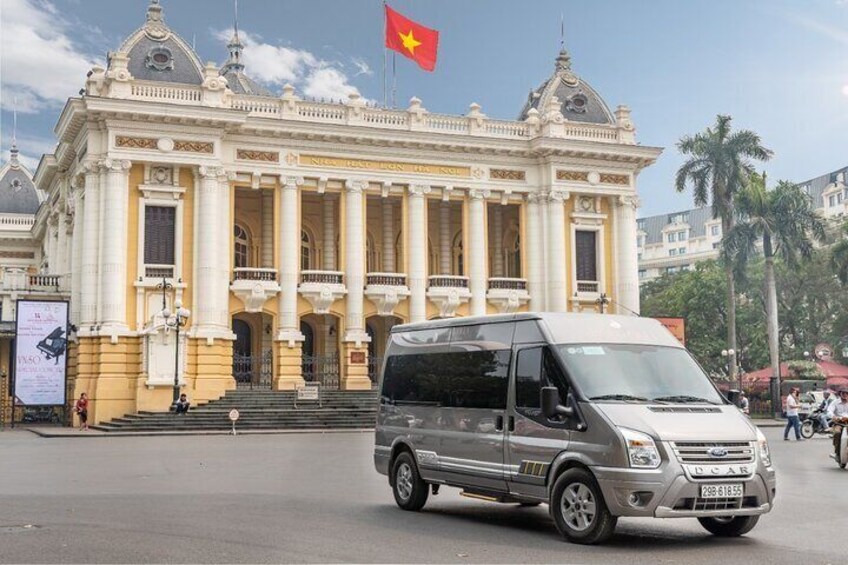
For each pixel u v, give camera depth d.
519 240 56.56
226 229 49.06
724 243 59.19
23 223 78.56
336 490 18.89
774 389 54.47
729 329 59.22
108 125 46.22
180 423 42.09
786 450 31.14
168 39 49.81
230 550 11.80
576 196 55.66
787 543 12.73
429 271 58.81
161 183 47.53
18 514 15.13
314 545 12.22
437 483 15.59
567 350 13.59
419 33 52.91
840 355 79.56
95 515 15.02
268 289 49.59
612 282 56.09
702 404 13.32
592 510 12.41
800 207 60.12
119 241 46.12
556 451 13.08
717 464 12.37
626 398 13.08
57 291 53.06
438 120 53.69
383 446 17.11
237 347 54.00
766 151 59.66
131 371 46.09
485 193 54.19
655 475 12.02
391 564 10.95
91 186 46.78
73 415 45.91
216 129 48.16
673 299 84.00
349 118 51.84
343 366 51.28
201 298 47.31
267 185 50.62
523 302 54.72
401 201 56.25
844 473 23.22
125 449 30.72
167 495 17.88
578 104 58.12
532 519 15.02
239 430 41.78
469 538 12.91
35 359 44.44
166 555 11.44
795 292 82.25
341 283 51.69
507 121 55.19
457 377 15.48
